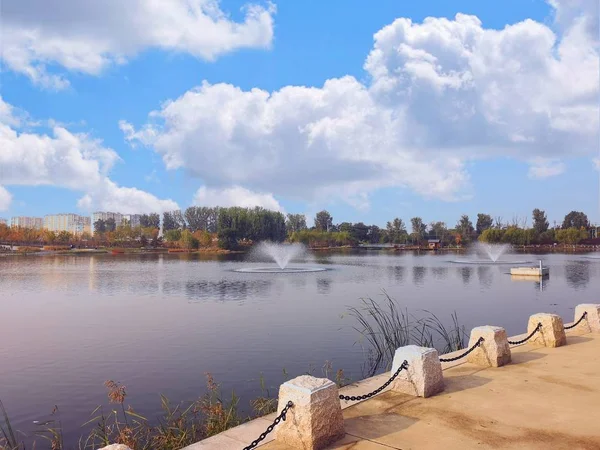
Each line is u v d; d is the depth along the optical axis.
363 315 23.92
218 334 19.23
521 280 43.00
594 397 8.20
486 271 54.25
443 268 59.59
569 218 171.25
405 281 42.59
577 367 10.12
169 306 27.66
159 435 9.19
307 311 25.44
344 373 13.50
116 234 147.50
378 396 8.30
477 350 10.41
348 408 7.74
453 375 9.59
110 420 10.29
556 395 8.30
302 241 145.38
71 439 9.41
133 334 19.39
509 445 6.28
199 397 11.59
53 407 11.13
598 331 14.01
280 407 6.57
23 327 21.20
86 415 10.64
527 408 7.67
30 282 42.62
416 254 109.69
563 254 104.56
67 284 40.72
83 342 17.91
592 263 68.50
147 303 29.00
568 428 6.85
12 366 14.55
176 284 40.59
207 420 9.52
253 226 132.00
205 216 182.88
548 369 9.98
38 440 9.40
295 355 15.62
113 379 13.23
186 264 71.31
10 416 10.65
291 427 6.38
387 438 6.55
